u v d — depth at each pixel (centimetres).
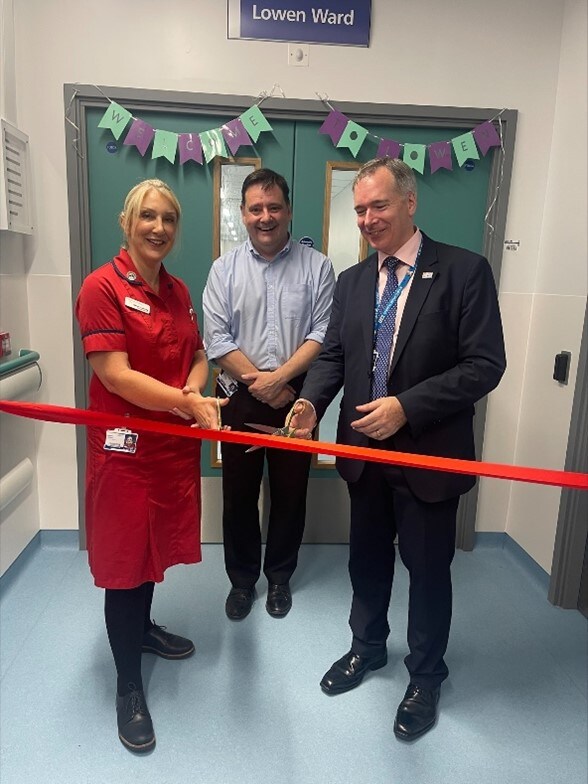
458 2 235
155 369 147
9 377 209
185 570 249
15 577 236
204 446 267
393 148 245
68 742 156
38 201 238
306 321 213
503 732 165
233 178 247
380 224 143
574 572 225
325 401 166
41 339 249
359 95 240
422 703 164
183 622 212
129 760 151
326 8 232
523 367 266
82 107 231
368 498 163
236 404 208
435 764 153
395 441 150
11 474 226
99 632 202
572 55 232
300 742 159
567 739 163
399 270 151
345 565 258
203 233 248
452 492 148
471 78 242
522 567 261
